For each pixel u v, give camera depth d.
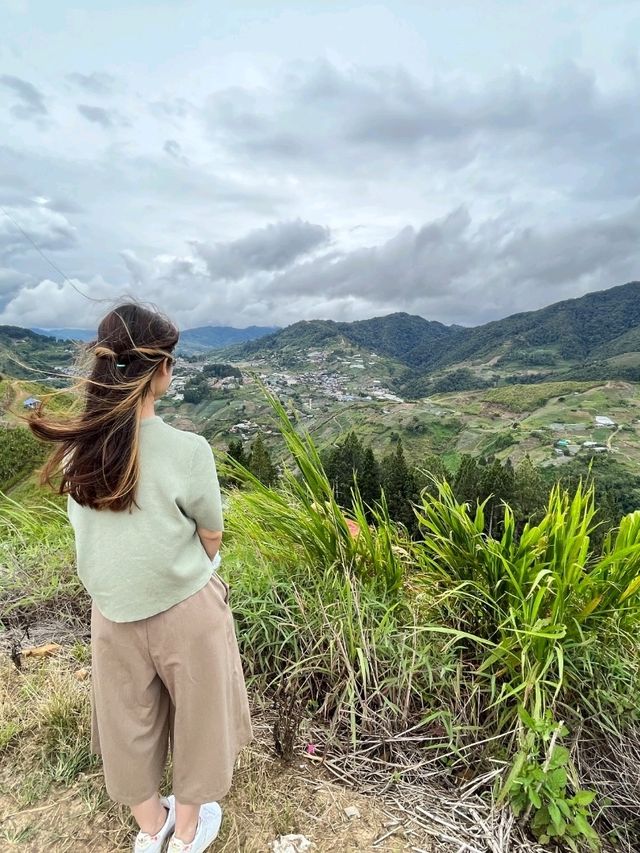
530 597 2.23
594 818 1.83
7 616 3.10
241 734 1.68
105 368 1.30
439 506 2.84
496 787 1.90
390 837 1.73
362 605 2.55
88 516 1.35
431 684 2.26
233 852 1.64
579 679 2.18
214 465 1.42
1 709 2.19
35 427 1.23
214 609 1.45
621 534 2.49
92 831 1.70
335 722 2.17
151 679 1.43
